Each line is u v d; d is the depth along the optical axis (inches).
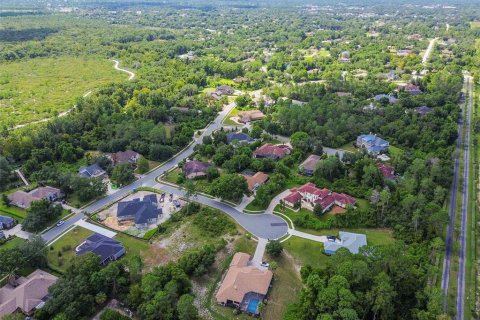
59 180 6643.7
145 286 4274.1
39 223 5625.0
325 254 5201.8
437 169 6722.4
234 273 4690.0
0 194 6614.2
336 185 6722.4
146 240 5442.9
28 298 4224.9
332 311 3937.0
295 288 4665.4
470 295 4512.8
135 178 7194.9
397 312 4170.8
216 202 6382.9
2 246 5290.4
